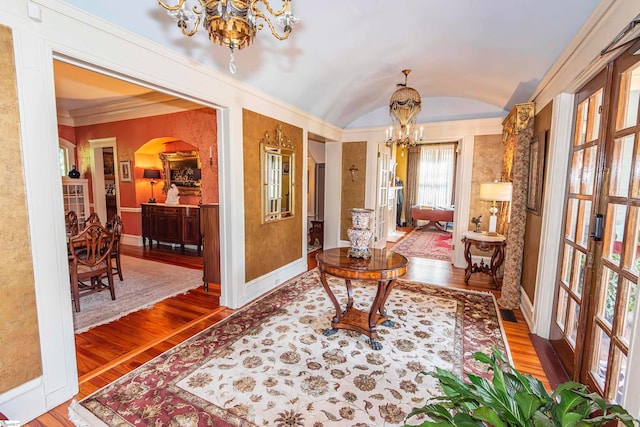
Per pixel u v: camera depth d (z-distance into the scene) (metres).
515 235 3.30
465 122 4.73
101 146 6.32
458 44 2.83
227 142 3.01
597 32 1.82
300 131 4.32
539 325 2.69
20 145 1.62
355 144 5.71
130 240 6.37
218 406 1.80
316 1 2.14
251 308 3.21
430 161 9.42
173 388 1.96
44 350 1.76
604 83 1.85
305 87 3.63
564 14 2.01
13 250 1.62
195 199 6.02
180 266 4.79
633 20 1.43
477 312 3.15
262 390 1.94
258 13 1.35
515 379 1.02
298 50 2.77
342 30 2.55
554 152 2.51
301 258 4.54
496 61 3.03
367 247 2.76
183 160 6.10
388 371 2.14
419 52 3.06
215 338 2.58
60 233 1.80
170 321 2.92
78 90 4.52
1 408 1.61
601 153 1.83
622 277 1.56
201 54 2.48
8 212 1.59
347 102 4.54
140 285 3.90
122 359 2.29
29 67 1.62
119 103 5.36
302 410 1.77
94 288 3.40
